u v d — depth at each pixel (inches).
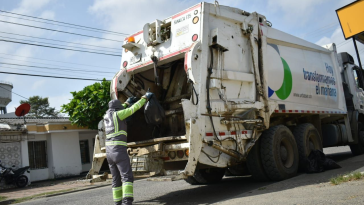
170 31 241.6
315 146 308.3
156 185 331.6
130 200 190.2
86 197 313.0
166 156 223.3
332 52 374.0
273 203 166.2
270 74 270.1
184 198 232.2
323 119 362.6
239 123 237.9
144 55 258.5
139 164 221.6
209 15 229.8
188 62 213.3
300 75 307.4
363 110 411.2
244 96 246.2
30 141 625.6
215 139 216.8
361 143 399.5
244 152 237.1
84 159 727.1
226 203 187.5
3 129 563.5
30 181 583.5
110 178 234.2
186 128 206.5
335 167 275.3
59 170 642.8
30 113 1699.1
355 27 285.6
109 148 198.7
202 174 288.4
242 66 247.0
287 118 301.0
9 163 574.2
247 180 294.8
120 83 260.5
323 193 174.4
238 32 248.8
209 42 225.6
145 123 267.1
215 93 224.2
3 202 359.9
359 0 280.5
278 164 250.4
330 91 353.1
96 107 602.9
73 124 641.0
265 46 266.8
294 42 307.1
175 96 266.8
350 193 164.4
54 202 303.9
